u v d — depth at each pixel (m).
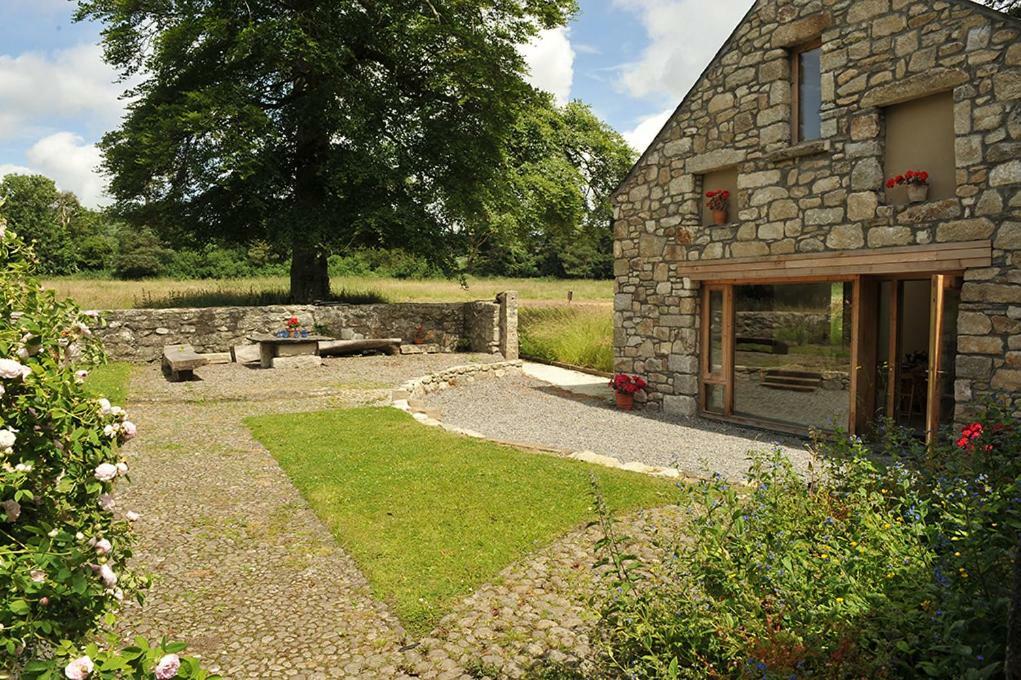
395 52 17.53
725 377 10.27
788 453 8.22
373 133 17.70
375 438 7.90
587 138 22.56
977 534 3.11
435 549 4.76
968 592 2.85
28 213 40.72
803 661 2.49
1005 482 3.98
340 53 16.39
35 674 2.11
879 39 7.78
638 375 11.45
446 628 3.76
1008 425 4.65
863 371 8.58
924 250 7.40
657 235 10.94
